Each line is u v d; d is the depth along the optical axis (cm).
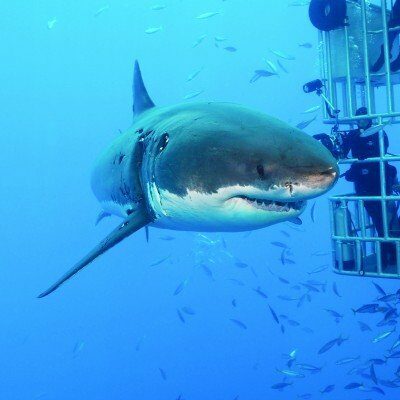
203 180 300
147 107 517
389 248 570
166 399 2028
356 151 548
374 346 1909
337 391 1720
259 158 282
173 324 2598
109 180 458
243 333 2319
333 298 2261
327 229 2553
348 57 535
